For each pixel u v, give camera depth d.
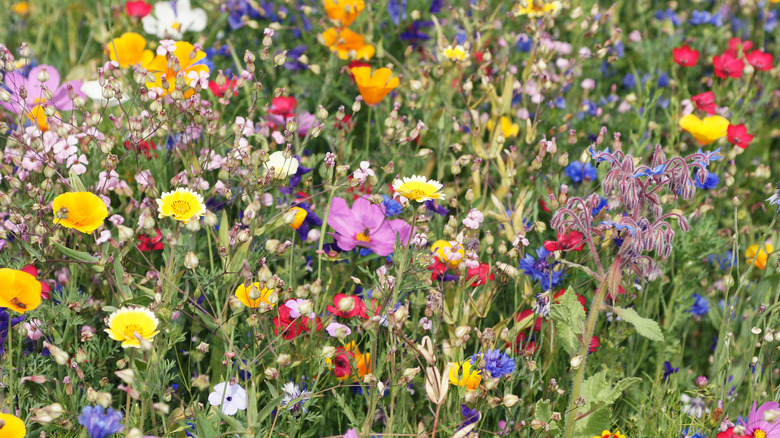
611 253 2.70
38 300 2.03
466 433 1.98
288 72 4.02
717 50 4.86
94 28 4.53
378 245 2.53
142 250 2.60
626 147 3.66
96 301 2.45
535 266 2.55
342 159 3.18
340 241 2.52
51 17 4.68
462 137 3.35
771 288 2.95
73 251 2.11
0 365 2.12
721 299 3.22
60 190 2.66
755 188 3.62
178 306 2.17
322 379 2.43
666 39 4.75
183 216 2.14
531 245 2.89
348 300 2.03
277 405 2.08
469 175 3.39
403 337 2.07
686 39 4.88
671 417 2.57
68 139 2.50
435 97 3.54
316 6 4.46
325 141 3.61
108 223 2.50
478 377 2.28
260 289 2.15
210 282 2.27
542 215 3.20
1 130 2.47
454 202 2.75
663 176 2.10
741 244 3.35
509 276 2.61
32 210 2.46
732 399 2.48
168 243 2.17
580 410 2.23
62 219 2.12
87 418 1.84
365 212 2.62
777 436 2.28
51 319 2.25
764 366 2.72
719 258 3.30
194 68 2.82
